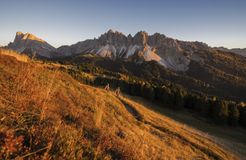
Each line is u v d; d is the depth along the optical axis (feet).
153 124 109.81
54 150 19.85
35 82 39.68
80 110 44.24
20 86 34.78
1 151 15.05
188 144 94.48
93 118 42.24
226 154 108.88
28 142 19.75
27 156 17.08
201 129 204.44
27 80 39.32
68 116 36.45
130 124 79.51
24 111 24.91
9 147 15.16
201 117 252.01
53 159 18.45
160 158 47.44
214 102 249.55
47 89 37.24
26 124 22.58
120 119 76.07
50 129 23.15
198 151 91.71
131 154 30.81
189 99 274.98
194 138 116.57
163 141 83.20
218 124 239.09
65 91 62.49
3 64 52.70
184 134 115.44
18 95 30.17
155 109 239.30
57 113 34.12
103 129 37.40
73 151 20.48
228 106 251.80
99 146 24.64
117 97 136.05
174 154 67.46
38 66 64.64
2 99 26.68
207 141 123.95
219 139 161.58
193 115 254.06
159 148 65.16
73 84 86.07
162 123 125.59
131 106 128.77
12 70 47.52
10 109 24.43
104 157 24.48
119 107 104.22
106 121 58.34
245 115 251.80
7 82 35.76
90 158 22.75
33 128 21.71
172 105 260.62
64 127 26.76
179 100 260.42
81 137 26.30
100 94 109.50
